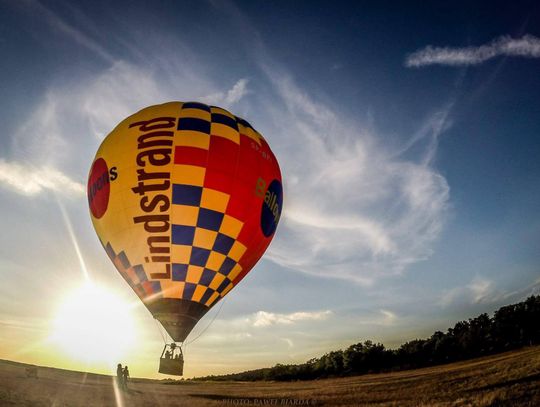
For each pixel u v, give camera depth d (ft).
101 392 73.15
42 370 158.71
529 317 215.72
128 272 48.01
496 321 227.40
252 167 50.42
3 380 72.54
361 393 84.23
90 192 51.93
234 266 49.96
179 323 46.80
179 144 47.85
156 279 46.78
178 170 46.93
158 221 46.39
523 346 187.32
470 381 82.33
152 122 49.60
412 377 118.01
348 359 218.18
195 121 49.80
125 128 50.55
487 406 51.80
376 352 219.00
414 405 59.26
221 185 47.80
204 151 48.01
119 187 47.75
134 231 46.88
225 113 53.31
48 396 54.19
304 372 222.28
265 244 54.08
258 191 50.62
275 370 234.17
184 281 47.03
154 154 47.55
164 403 64.95
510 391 60.90
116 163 48.62
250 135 52.75
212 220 47.37
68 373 162.20
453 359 197.16
